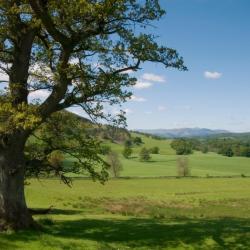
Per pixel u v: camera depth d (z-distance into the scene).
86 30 22.59
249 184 118.44
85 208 61.12
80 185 100.00
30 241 21.17
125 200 77.19
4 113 20.83
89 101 23.56
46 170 25.05
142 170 165.62
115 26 22.92
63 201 67.94
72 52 23.36
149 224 29.19
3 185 22.80
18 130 22.77
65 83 22.81
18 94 23.16
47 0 21.53
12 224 22.61
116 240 23.62
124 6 21.20
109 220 32.22
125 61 23.58
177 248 22.61
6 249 19.89
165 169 171.50
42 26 23.66
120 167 132.50
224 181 126.94
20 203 23.17
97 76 23.00
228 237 24.88
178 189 104.06
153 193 93.19
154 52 22.91
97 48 23.55
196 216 57.12
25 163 23.89
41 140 25.38
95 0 21.39
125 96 23.73
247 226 30.36
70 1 20.70
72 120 26.17
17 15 22.86
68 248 20.89
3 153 22.86
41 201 65.50
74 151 25.03
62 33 23.59
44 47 25.47
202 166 199.38
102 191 91.25
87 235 24.27
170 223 30.70
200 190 102.50
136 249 21.98
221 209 70.00
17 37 23.47
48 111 23.03
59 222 28.75
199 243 23.55
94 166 26.03
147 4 22.31
